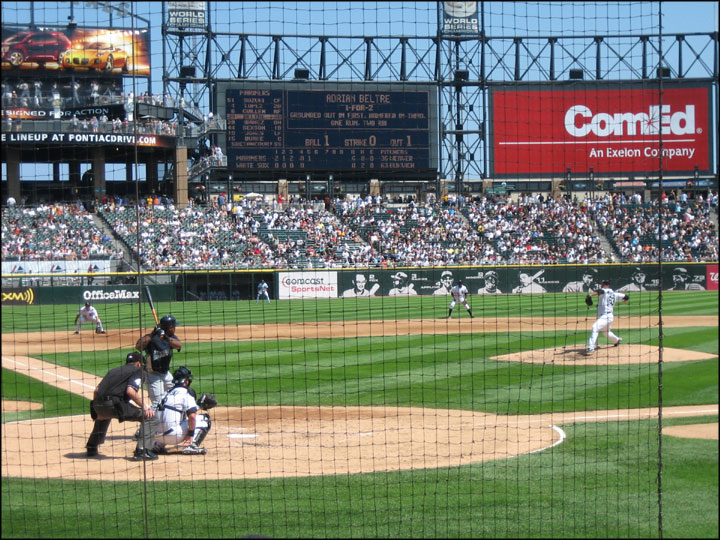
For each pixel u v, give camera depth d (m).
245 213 46.47
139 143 41.06
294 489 9.40
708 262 47.16
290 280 45.56
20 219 36.22
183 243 42.16
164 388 11.54
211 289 43.69
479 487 9.38
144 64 46.47
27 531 8.06
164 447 11.15
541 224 49.19
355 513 8.53
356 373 17.75
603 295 19.64
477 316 32.19
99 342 25.05
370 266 46.88
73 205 38.94
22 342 24.97
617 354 19.62
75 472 10.23
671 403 13.97
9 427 12.98
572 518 8.28
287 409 14.17
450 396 15.08
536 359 19.17
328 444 11.63
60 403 15.05
